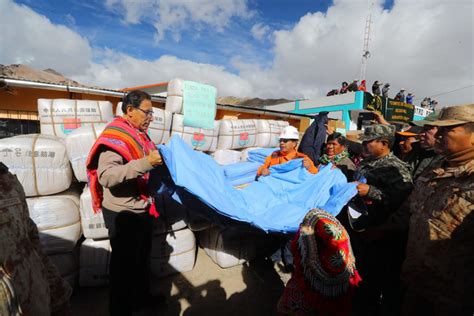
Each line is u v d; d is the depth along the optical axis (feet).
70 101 9.52
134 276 6.66
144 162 5.33
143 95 6.23
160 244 9.13
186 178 6.01
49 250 7.43
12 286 2.39
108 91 12.16
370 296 7.70
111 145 5.57
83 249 8.18
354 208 7.72
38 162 7.18
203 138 12.35
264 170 10.03
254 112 18.65
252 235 10.59
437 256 4.51
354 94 48.47
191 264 9.89
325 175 8.36
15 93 11.05
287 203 8.31
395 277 7.44
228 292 8.91
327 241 4.66
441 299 4.53
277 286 9.44
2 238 2.45
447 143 4.58
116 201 6.23
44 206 7.34
